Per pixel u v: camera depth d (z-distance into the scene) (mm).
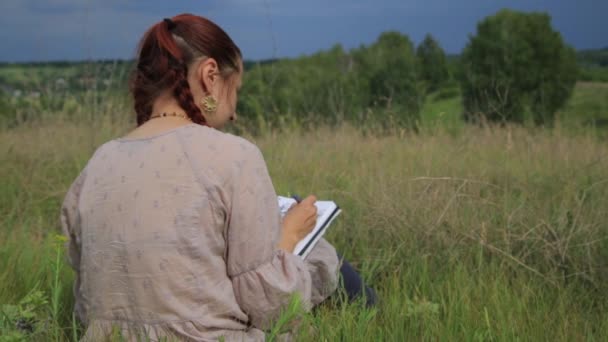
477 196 3746
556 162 5184
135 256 1817
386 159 5402
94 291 1886
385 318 2625
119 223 1849
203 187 1831
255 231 1863
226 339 1859
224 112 2062
